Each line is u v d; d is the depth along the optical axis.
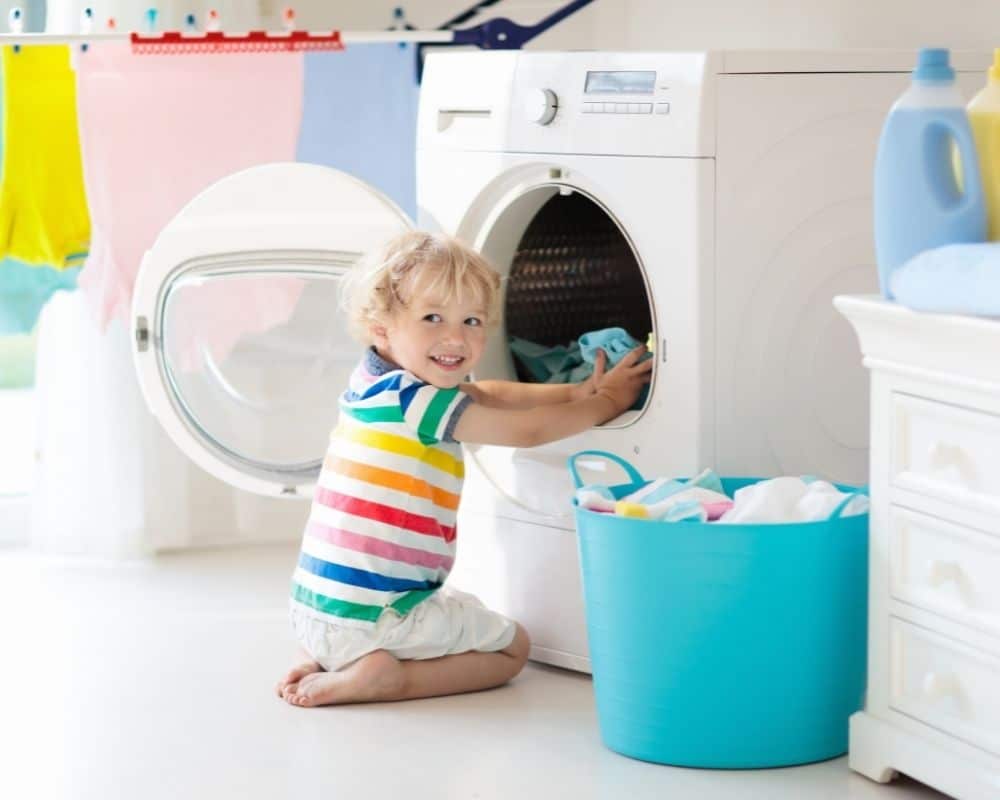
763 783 1.93
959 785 1.78
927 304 1.72
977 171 1.78
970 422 1.73
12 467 3.76
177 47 2.64
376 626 2.23
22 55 2.73
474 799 1.88
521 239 2.49
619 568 1.95
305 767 2.00
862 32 2.64
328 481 2.29
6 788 1.94
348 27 3.30
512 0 3.29
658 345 2.21
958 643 1.78
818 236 2.23
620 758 2.02
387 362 2.29
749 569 1.90
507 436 2.22
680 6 3.07
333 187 2.49
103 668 2.42
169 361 2.57
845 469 2.31
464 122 2.42
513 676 2.32
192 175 2.79
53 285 2.88
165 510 3.16
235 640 2.57
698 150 2.11
